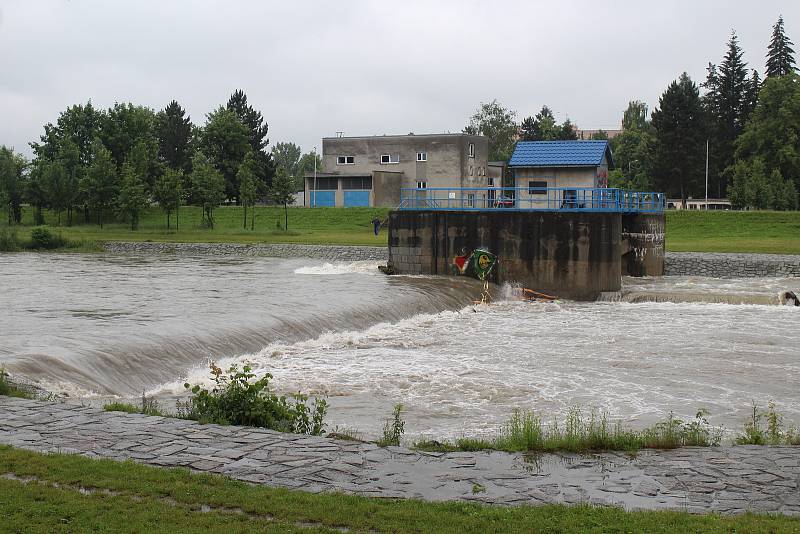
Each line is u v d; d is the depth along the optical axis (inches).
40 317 1262.3
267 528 444.5
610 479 559.8
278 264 2432.3
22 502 467.5
